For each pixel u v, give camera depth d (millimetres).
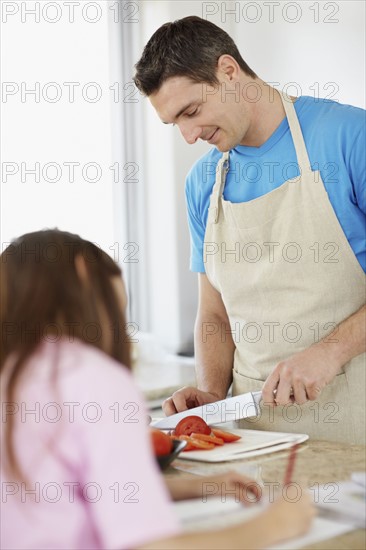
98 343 874
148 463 783
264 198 1648
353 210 1600
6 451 793
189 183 1832
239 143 1681
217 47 1558
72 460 786
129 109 2857
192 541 788
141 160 2869
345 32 2457
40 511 792
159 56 1540
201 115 1574
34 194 2680
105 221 2848
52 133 2707
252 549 853
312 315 1629
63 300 857
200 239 1854
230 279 1715
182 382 2352
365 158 1555
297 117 1646
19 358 814
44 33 2660
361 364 1595
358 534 932
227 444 1399
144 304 2932
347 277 1611
